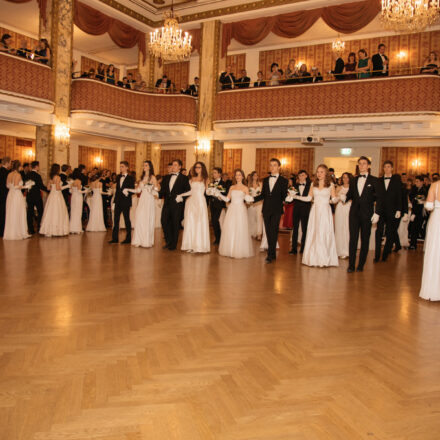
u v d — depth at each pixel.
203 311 3.86
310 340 3.21
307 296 4.53
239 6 12.70
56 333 3.18
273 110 12.16
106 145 17.89
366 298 4.53
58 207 8.84
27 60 10.41
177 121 13.34
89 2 12.05
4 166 8.73
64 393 2.30
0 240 7.91
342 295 4.62
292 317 3.76
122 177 8.11
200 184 7.38
